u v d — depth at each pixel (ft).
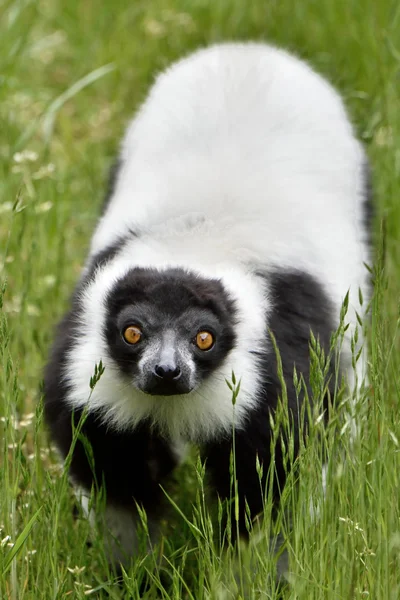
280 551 31.94
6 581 34.12
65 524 38.11
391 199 51.72
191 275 34.60
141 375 33.53
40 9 71.51
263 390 34.99
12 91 62.75
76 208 56.80
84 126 64.08
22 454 35.99
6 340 34.50
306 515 31.40
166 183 40.14
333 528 31.40
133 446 36.65
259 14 66.95
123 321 34.17
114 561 38.27
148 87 54.90
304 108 43.37
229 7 67.92
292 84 44.39
